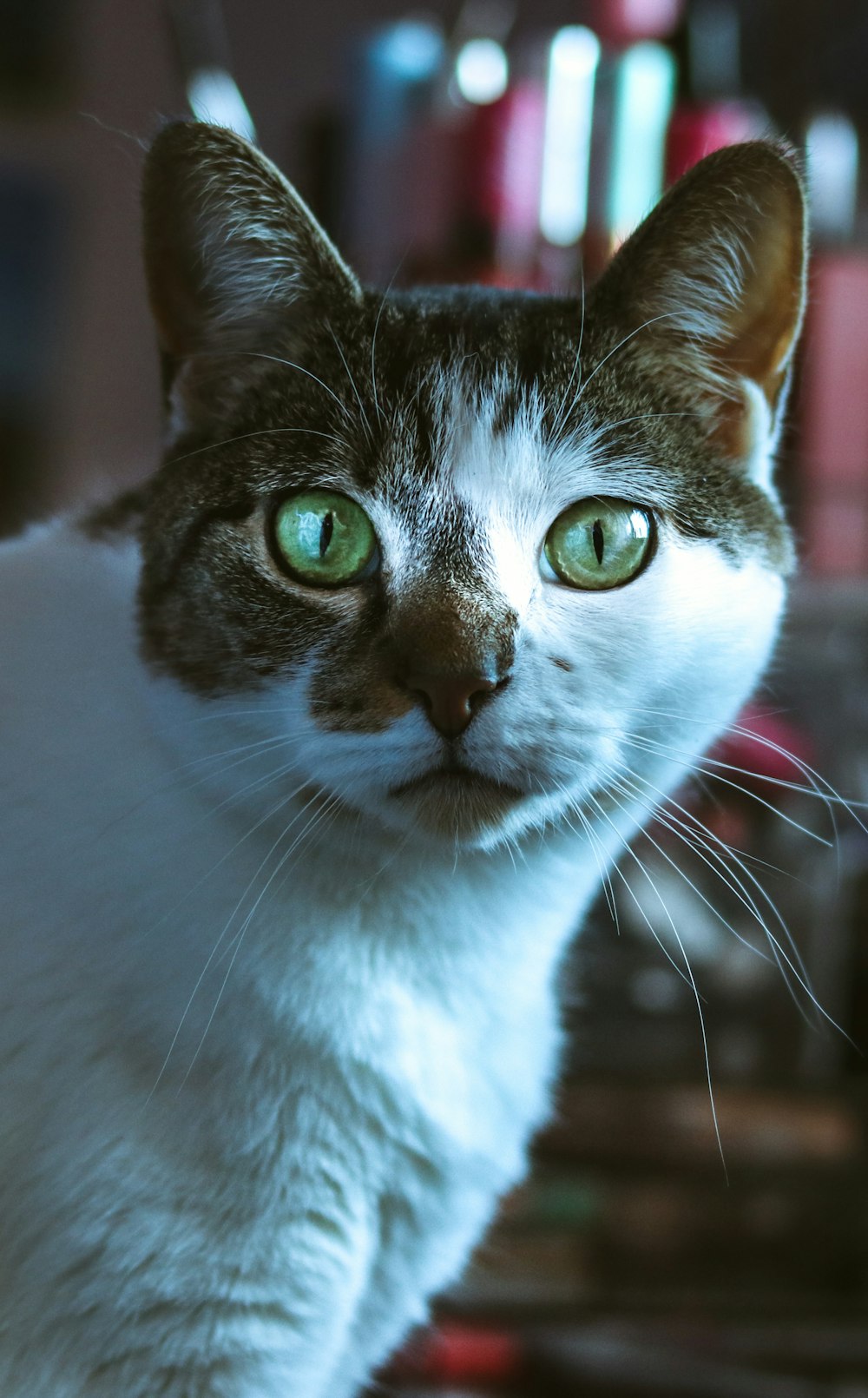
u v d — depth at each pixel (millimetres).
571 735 355
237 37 734
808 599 480
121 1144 346
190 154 369
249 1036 351
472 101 534
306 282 375
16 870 358
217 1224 349
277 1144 352
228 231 373
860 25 538
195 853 357
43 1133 347
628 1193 495
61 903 355
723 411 385
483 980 374
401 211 531
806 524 506
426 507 358
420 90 548
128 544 383
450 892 365
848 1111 496
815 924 495
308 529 360
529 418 363
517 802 356
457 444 360
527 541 359
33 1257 345
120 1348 349
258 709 357
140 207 371
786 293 381
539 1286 486
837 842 453
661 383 378
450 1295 481
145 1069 349
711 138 518
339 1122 357
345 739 351
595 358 373
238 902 355
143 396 842
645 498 366
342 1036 355
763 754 476
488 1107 377
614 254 384
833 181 531
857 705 486
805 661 483
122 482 413
